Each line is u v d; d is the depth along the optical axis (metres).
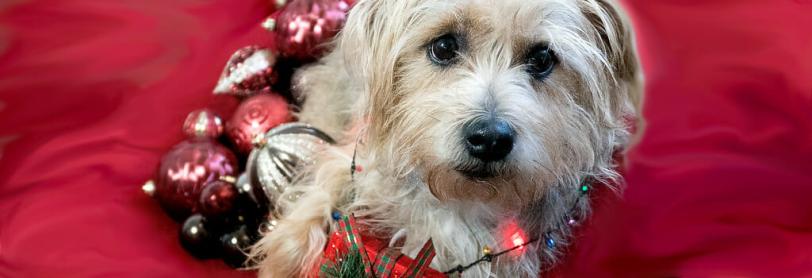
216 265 0.69
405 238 0.63
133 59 0.86
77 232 0.71
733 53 0.85
